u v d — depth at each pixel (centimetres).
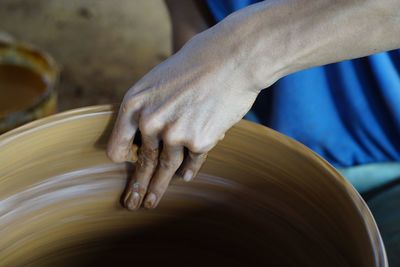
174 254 108
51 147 94
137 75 235
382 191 126
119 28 255
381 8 75
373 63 120
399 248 115
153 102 83
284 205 96
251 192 99
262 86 82
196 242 106
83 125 94
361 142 133
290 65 81
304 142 136
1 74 183
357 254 79
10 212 95
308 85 127
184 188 100
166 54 245
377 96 126
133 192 97
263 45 79
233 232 102
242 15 82
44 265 103
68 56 240
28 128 91
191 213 103
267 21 80
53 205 98
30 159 93
